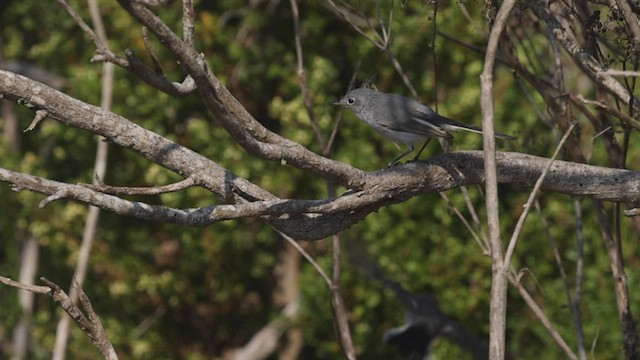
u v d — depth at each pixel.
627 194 7.05
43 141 19.70
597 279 16.31
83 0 17.89
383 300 17.62
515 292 16.45
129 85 17.58
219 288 19.11
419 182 6.75
